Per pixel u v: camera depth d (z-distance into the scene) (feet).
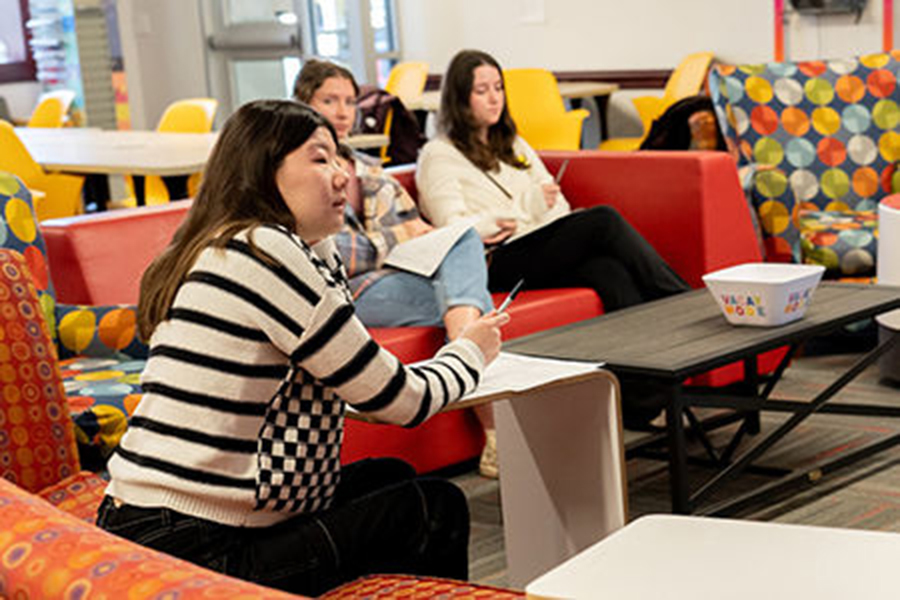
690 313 10.75
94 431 9.24
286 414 6.26
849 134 18.03
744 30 28.76
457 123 14.21
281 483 6.21
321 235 6.81
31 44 37.11
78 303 11.46
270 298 6.12
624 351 9.52
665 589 3.98
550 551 8.86
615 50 31.17
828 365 15.38
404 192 13.15
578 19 31.68
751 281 9.89
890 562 4.13
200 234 6.43
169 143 21.03
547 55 32.53
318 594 6.32
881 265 13.96
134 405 9.41
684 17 29.76
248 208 6.51
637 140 27.45
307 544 6.26
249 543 6.19
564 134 26.76
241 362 6.11
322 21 34.83
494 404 9.03
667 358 9.20
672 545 4.37
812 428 13.00
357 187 12.84
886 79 18.25
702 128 20.20
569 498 8.64
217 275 6.19
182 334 6.19
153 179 21.84
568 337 10.18
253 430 6.16
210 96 36.70
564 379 7.54
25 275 8.00
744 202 14.11
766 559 4.20
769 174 16.30
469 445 12.36
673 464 9.28
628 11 30.71
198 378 6.11
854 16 26.25
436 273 12.09
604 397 8.21
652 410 11.98
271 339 6.12
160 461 6.12
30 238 10.74
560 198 14.55
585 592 3.96
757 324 10.00
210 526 6.11
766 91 18.11
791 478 10.81
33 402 7.85
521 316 12.53
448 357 7.01
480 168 14.23
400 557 6.63
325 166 6.66
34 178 19.69
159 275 6.43
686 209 13.85
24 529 3.26
